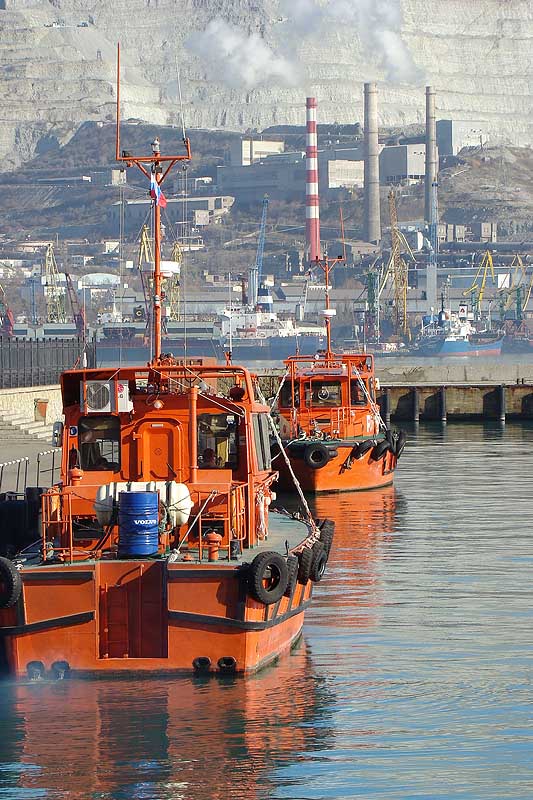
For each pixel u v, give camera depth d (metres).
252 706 49.41
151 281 59.81
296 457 120.31
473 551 87.31
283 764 43.66
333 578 77.44
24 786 41.66
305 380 125.25
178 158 59.69
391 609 68.19
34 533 73.50
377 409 130.62
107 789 41.41
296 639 60.06
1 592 49.28
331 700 50.69
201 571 49.53
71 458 54.84
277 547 55.66
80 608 49.66
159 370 54.75
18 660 49.94
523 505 112.62
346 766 43.47
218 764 43.56
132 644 50.19
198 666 50.03
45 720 47.31
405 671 55.31
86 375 55.12
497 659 57.44
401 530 97.94
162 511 52.09
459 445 179.38
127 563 49.91
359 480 123.69
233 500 53.34
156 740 45.34
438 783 42.06
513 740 46.34
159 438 54.56
